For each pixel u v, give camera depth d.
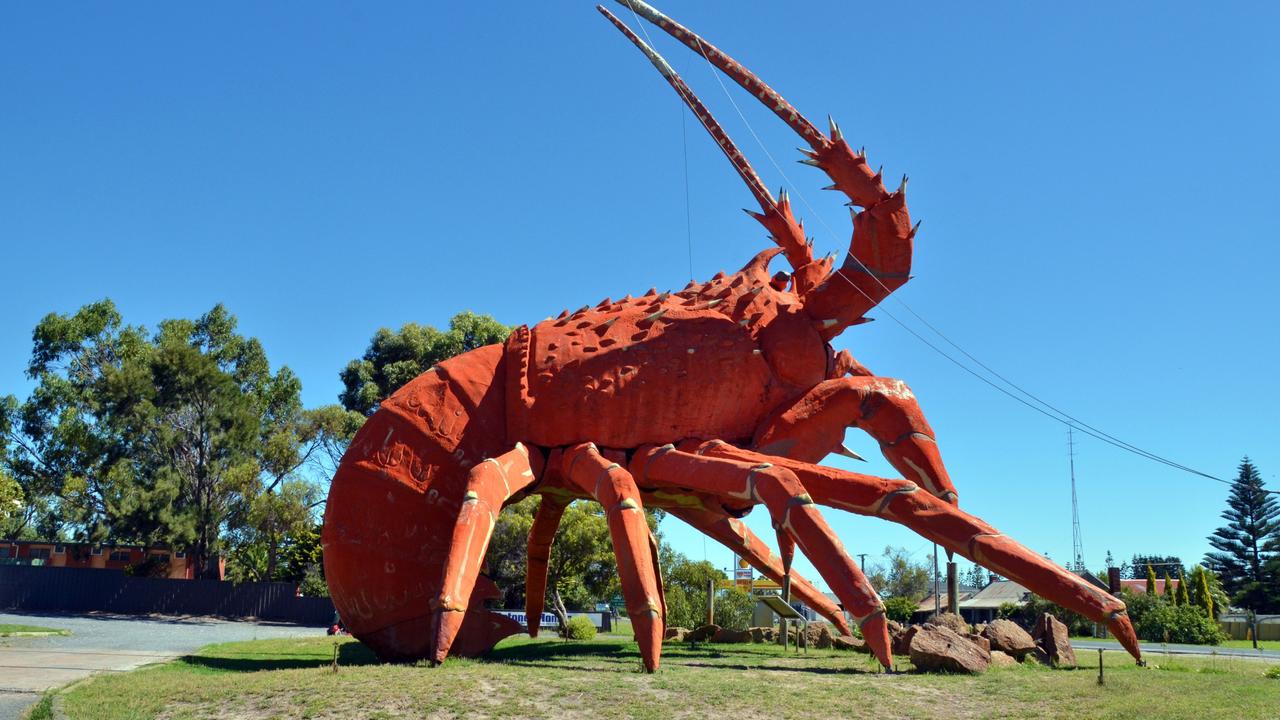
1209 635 42.47
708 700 13.86
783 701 13.83
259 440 53.56
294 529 51.53
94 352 56.41
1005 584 70.00
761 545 26.28
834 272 21.83
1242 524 77.88
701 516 25.48
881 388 21.06
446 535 20.52
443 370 21.92
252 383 58.84
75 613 47.66
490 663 17.97
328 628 40.28
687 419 20.75
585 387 20.77
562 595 49.22
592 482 18.92
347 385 64.00
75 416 52.22
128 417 49.28
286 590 48.84
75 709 13.85
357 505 20.69
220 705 14.05
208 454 50.81
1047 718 12.95
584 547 45.81
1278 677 17.48
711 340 21.22
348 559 20.47
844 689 14.79
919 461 20.41
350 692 14.18
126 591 49.88
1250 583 74.62
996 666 17.98
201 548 50.38
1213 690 14.95
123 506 47.44
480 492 18.55
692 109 24.22
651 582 17.16
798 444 21.12
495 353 22.44
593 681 15.10
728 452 19.45
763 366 21.27
